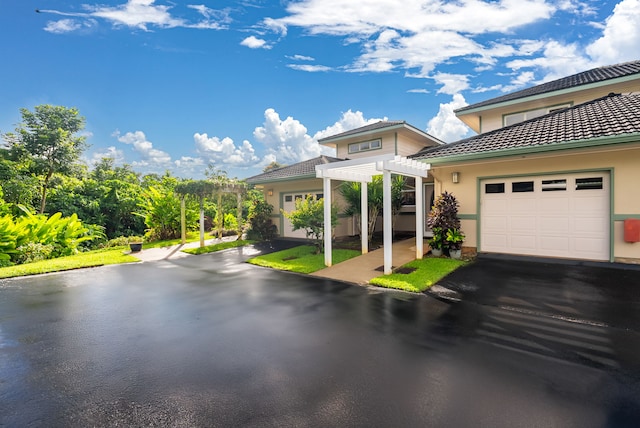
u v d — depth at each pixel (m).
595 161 7.75
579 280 6.59
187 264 10.66
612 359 3.62
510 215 9.04
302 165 16.73
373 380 3.29
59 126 18.72
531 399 2.92
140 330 4.83
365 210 10.96
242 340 4.37
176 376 3.48
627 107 8.13
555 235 8.39
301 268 9.12
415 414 2.75
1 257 11.02
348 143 17.19
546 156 8.05
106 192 22.52
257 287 7.32
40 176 18.08
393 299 6.10
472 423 2.62
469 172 9.61
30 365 3.79
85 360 3.89
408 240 13.42
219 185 14.72
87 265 10.30
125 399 3.08
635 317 4.78
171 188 20.50
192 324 5.03
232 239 17.11
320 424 2.65
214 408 2.90
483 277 7.21
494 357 3.72
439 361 3.65
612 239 7.59
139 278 8.61
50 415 2.86
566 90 11.62
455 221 9.32
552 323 4.68
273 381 3.32
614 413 2.71
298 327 4.80
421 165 9.28
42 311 5.83
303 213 10.93
